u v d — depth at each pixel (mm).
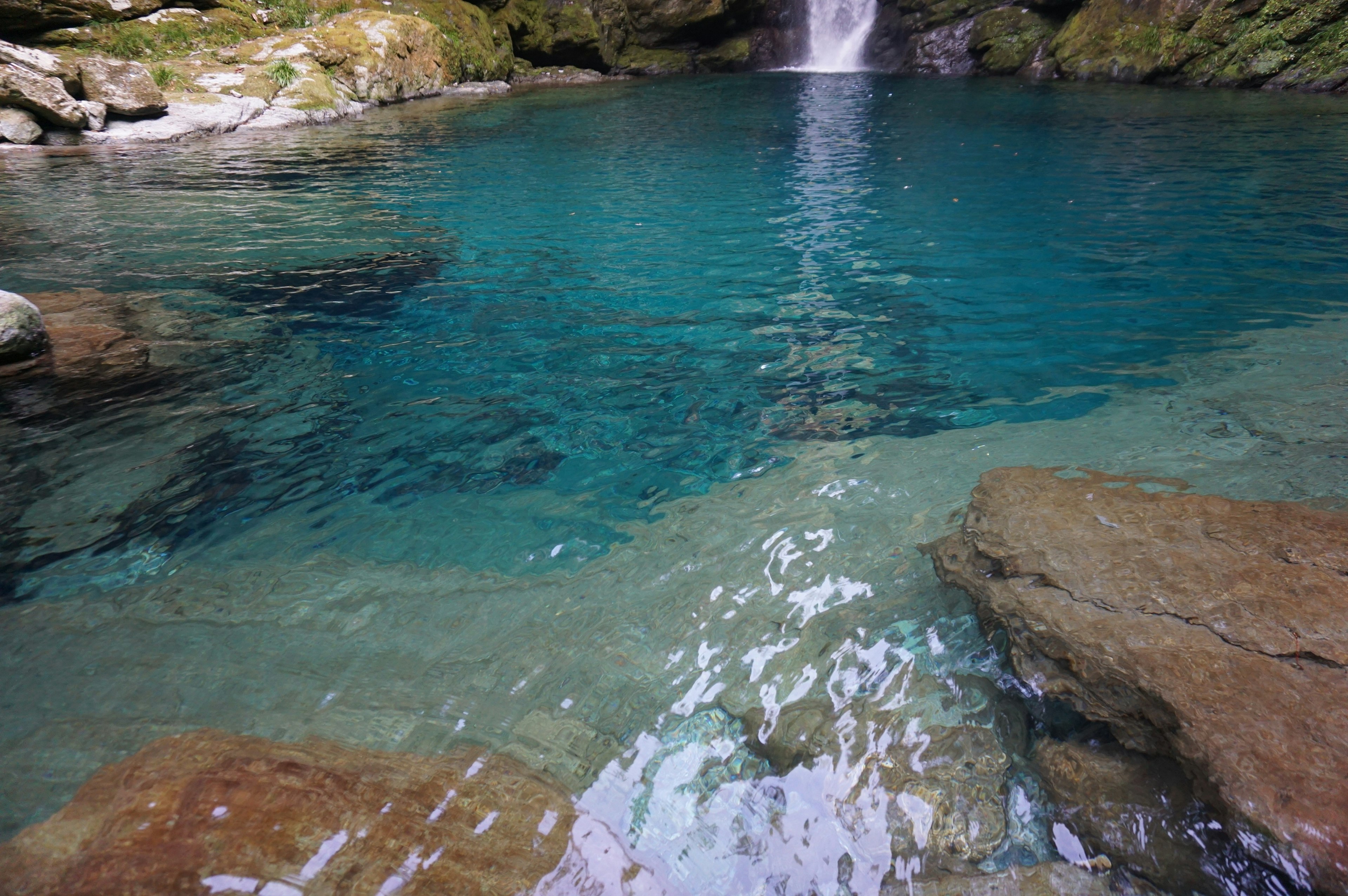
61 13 14812
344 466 3631
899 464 3549
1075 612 2350
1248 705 1936
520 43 22547
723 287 5996
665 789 2033
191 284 6117
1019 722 2193
